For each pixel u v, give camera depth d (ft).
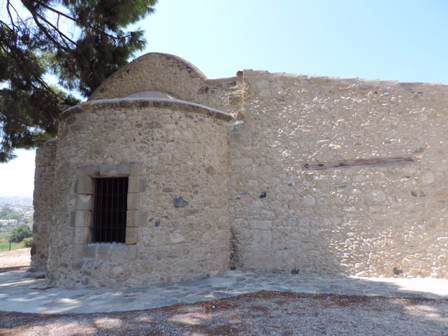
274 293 14.43
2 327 11.27
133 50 29.86
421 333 9.87
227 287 15.57
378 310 12.01
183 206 17.63
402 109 19.07
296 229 19.38
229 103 23.72
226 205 20.27
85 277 16.60
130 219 16.71
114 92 26.66
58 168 19.39
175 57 25.85
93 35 27.17
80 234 17.13
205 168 18.97
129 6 26.76
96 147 17.93
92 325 11.01
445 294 13.93
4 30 24.58
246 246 19.90
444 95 18.71
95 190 18.06
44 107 27.99
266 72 21.35
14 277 22.29
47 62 30.07
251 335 9.80
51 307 13.44
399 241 17.97
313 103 20.33
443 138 18.37
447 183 17.92
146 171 17.28
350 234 18.57
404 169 18.49
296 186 19.77
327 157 19.58
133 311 12.48
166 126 17.90
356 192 18.84
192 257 17.48
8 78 25.16
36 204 25.45
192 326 10.63
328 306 12.52
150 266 16.51
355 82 19.90
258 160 20.56
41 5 25.00
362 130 19.35
